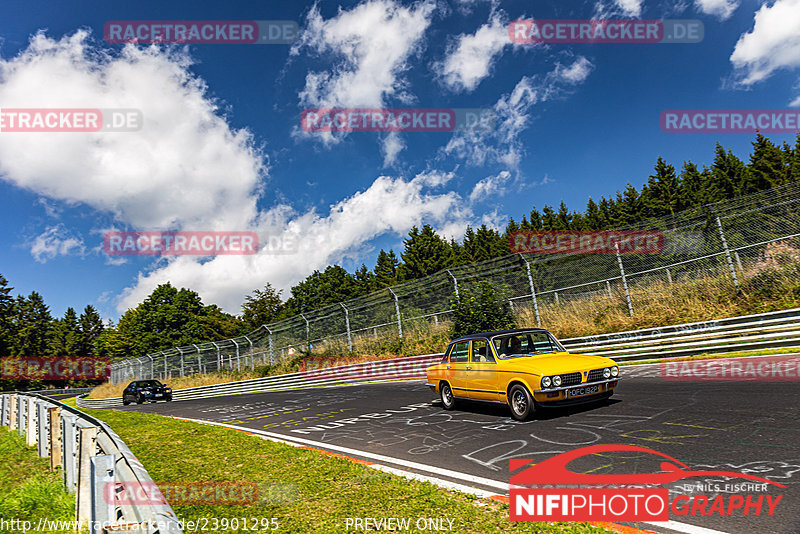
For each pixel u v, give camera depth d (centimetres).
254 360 3012
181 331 6388
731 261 1415
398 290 2273
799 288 1252
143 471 341
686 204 3422
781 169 3247
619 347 1452
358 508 422
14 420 1248
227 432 930
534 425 717
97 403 3431
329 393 1680
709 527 334
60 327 9050
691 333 1300
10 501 528
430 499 429
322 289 5403
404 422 890
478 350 884
